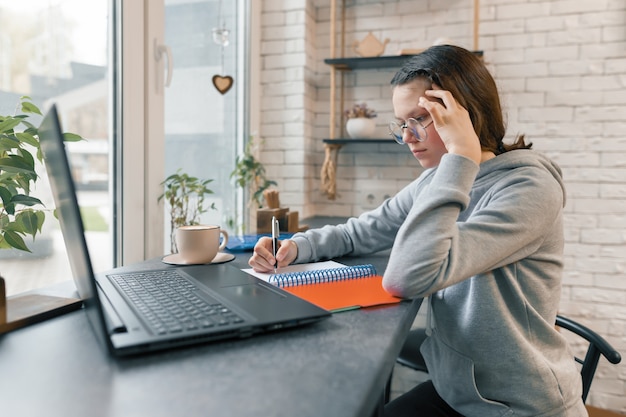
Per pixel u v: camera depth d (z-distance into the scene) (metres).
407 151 2.41
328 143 2.34
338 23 2.47
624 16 2.08
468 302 0.95
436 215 0.84
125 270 1.01
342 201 2.53
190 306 0.71
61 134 0.55
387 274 0.85
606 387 2.19
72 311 0.77
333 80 2.36
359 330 0.68
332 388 0.49
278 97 2.41
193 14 1.88
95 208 1.38
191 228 1.07
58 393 0.49
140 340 0.57
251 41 2.33
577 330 1.30
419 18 2.35
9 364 0.56
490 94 1.01
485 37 2.27
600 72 2.12
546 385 0.92
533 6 2.19
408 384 2.32
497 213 0.89
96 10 1.35
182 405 0.46
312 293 0.86
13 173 0.88
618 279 2.15
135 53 1.46
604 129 2.13
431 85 0.98
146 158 1.54
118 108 1.44
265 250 1.05
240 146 2.36
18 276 1.10
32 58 1.15
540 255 0.97
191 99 1.89
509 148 1.06
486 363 0.94
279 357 0.58
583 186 2.18
